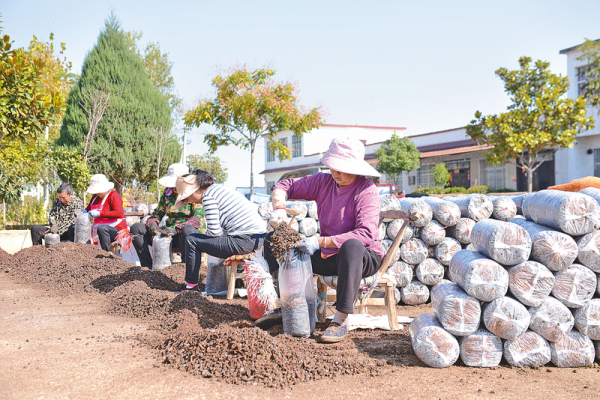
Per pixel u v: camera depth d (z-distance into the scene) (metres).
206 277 5.11
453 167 23.89
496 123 16.98
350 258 2.82
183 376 2.36
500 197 4.61
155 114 16.69
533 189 20.69
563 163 19.56
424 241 4.58
